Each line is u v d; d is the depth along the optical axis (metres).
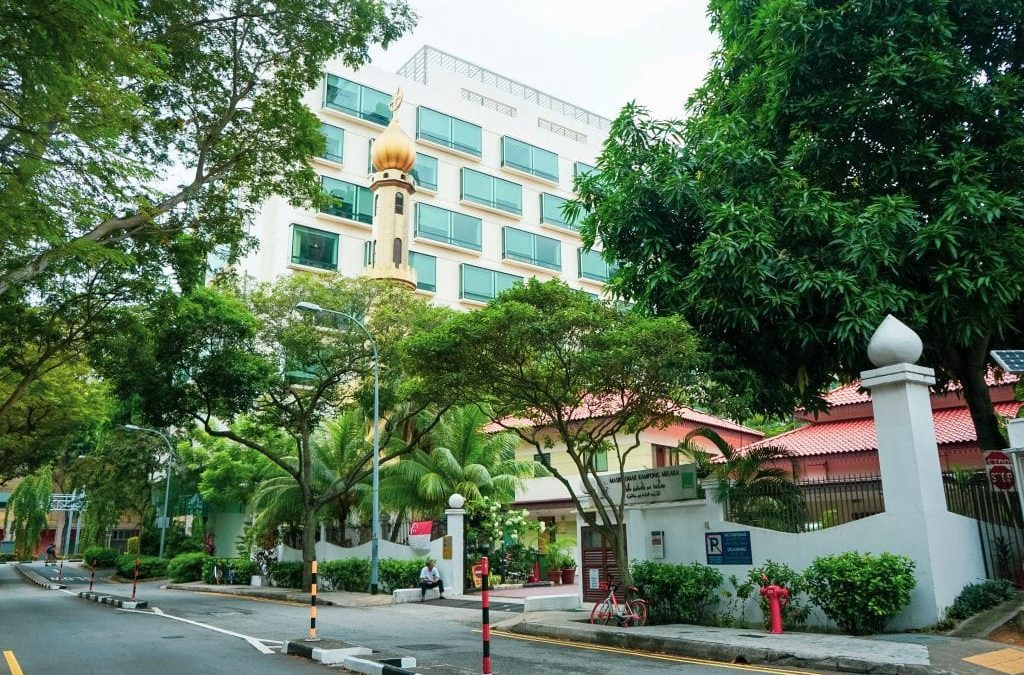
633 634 12.73
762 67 16.09
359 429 31.16
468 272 47.34
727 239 13.27
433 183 47.72
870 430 23.42
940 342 14.53
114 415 44.78
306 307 23.06
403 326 25.66
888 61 13.34
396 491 28.02
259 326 24.80
